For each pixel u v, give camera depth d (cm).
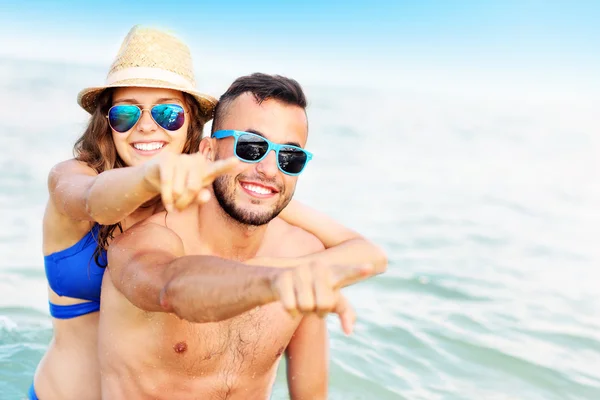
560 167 1461
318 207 872
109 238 339
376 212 875
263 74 305
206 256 206
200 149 300
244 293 174
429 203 962
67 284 344
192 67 385
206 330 293
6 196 766
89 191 237
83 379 345
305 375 345
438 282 609
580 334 519
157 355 291
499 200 1044
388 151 1457
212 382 303
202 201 178
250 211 282
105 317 297
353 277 161
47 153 991
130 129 354
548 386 435
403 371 441
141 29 368
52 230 342
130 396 298
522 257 726
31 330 462
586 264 717
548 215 962
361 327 502
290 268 166
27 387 392
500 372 449
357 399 402
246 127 284
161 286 202
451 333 501
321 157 1289
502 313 550
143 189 204
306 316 337
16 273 556
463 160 1443
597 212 1009
